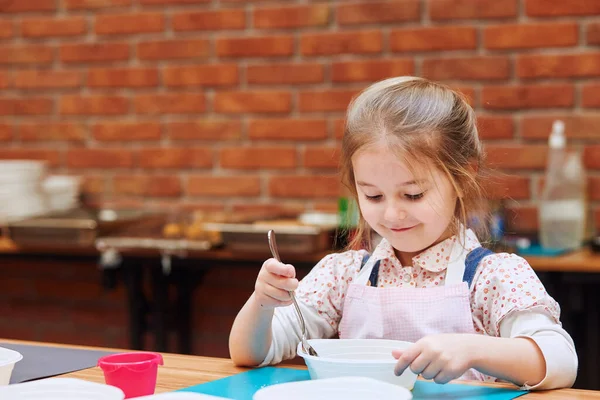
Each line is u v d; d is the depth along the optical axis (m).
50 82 3.83
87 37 3.76
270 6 3.48
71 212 3.46
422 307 1.50
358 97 1.60
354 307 1.56
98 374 1.40
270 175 3.52
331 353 1.38
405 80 1.61
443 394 1.25
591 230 3.12
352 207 2.02
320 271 1.66
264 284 1.42
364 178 1.46
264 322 1.45
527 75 3.17
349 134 1.53
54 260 3.26
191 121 3.63
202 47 3.59
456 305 1.48
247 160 3.55
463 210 1.54
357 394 1.07
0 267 3.87
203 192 3.63
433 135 1.46
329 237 2.93
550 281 2.64
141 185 3.72
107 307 3.71
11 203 3.48
